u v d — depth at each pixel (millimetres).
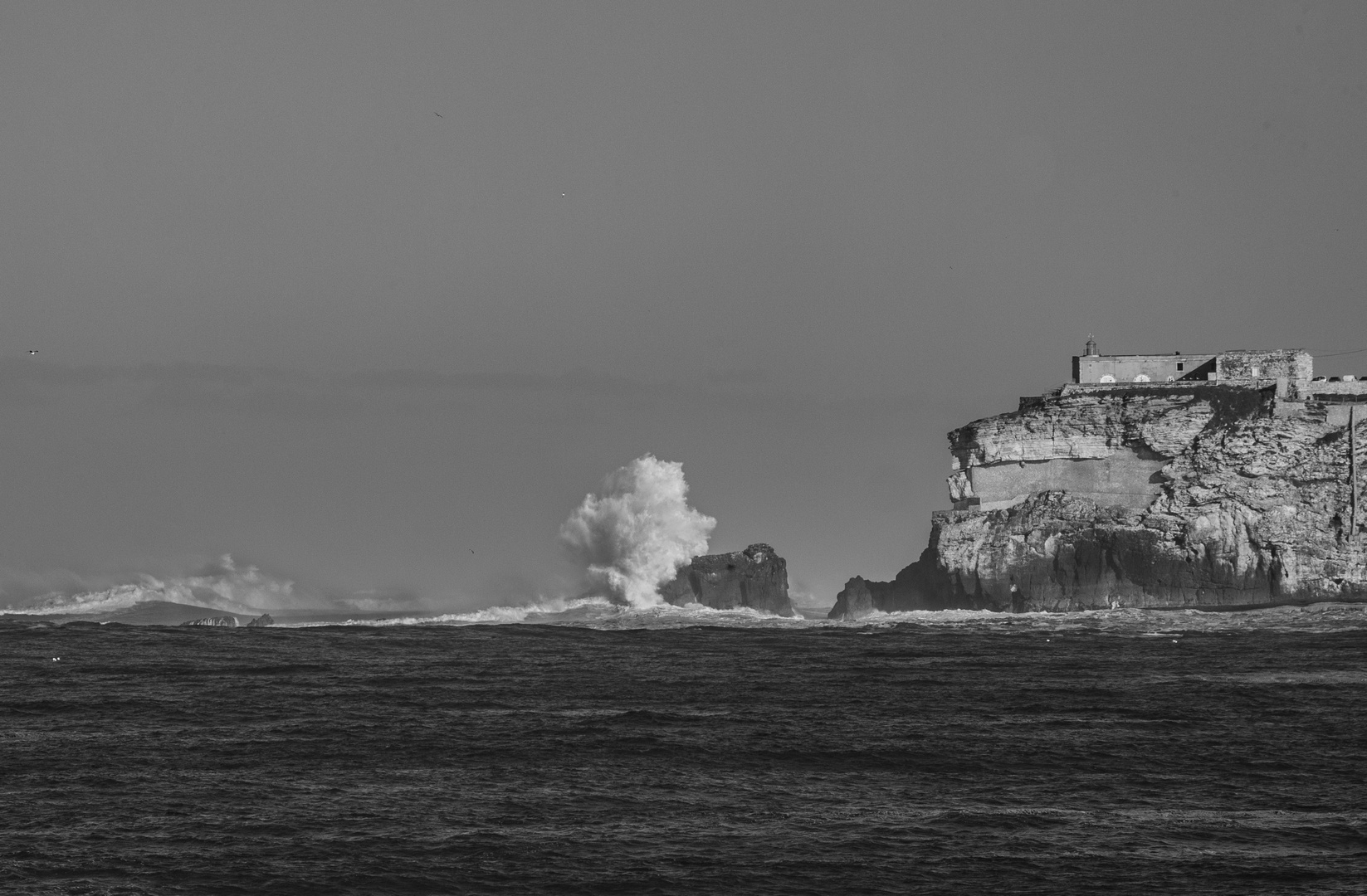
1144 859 79312
